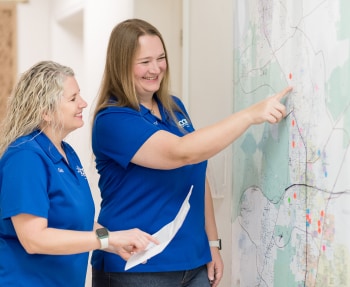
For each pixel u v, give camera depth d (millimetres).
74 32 4168
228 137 1578
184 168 1787
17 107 1595
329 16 1394
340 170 1360
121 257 1675
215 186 2439
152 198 1757
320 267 1459
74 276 1653
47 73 1590
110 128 1713
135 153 1668
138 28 1745
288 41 1612
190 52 2670
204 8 2553
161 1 2920
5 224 1554
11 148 1545
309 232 1515
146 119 1786
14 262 1551
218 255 1996
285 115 1631
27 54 4227
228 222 2434
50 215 1550
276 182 1707
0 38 4148
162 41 1812
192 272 1824
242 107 1973
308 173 1514
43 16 4266
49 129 1625
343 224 1351
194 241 1805
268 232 1769
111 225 1785
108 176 1809
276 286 1717
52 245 1464
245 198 1948
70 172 1668
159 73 1787
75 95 1627
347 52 1321
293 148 1595
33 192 1480
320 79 1440
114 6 3049
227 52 2395
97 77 3285
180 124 1912
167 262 1742
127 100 1737
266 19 1755
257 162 1844
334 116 1381
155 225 1753
